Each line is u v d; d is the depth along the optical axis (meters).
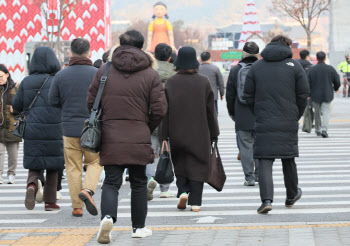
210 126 19.42
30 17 69.75
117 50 15.55
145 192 15.99
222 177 19.55
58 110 19.56
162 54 22.33
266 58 18.64
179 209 20.08
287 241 15.21
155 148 22.66
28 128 19.52
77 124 18.44
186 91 19.09
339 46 96.94
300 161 31.52
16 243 15.79
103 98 15.46
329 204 20.48
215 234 16.20
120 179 15.48
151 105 15.46
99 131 15.30
